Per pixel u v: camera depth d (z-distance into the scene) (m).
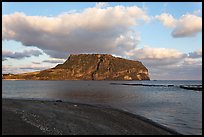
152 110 37.91
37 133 16.25
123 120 25.58
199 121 28.00
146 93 86.00
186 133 21.92
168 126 24.81
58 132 17.22
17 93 79.81
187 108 41.22
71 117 23.33
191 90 109.19
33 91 92.62
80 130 18.69
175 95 76.81
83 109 30.42
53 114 23.72
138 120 26.64
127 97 65.94
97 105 40.72
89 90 102.19
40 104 31.88
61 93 81.12
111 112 30.27
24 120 18.97
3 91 91.44
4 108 24.12
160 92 93.06
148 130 22.02
